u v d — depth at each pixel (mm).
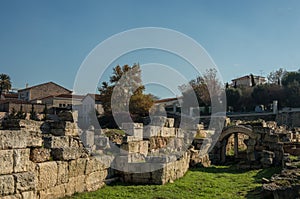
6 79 102062
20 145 11102
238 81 105500
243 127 34156
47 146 15203
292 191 14414
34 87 88688
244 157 34562
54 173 13750
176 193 16875
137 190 17000
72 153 15078
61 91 92750
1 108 58844
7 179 10258
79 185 15539
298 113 62125
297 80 81938
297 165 19797
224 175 24516
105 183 17875
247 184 20109
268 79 100562
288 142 30109
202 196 16547
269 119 64625
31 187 11000
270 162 28172
